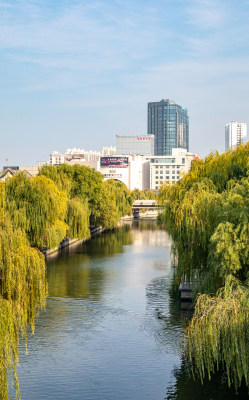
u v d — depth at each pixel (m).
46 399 27.97
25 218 62.03
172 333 39.16
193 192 39.41
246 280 27.59
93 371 31.75
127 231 138.88
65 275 63.50
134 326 40.91
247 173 35.75
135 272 66.12
